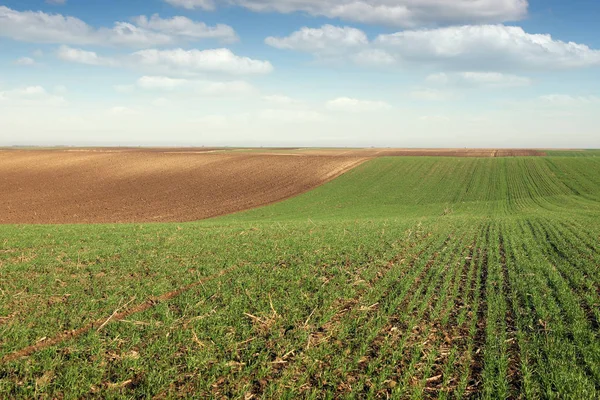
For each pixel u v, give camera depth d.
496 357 8.16
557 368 7.66
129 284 12.99
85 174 64.81
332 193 53.09
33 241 19.92
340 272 14.61
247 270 14.87
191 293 12.05
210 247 18.91
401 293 12.23
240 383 7.22
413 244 20.31
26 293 11.93
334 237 21.59
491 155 93.44
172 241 20.36
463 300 11.65
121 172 66.69
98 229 24.88
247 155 85.69
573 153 100.94
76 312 10.40
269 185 58.16
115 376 7.45
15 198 47.94
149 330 9.26
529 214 37.50
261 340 8.84
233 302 11.19
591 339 8.91
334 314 10.46
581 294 12.24
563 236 23.25
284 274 14.23
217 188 56.03
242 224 28.78
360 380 7.30
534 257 17.39
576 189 53.56
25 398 6.66
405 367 7.90
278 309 10.83
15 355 8.16
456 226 27.56
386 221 30.30
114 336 8.96
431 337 9.27
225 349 8.41
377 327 9.53
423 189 55.16
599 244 20.47
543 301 11.59
